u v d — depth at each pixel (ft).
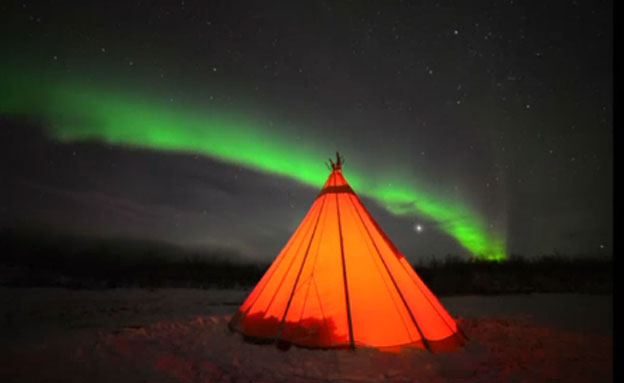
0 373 12.94
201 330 19.25
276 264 18.31
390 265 16.98
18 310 26.81
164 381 12.16
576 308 29.89
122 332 19.12
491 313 27.45
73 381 12.23
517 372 13.32
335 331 15.03
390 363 13.61
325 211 18.21
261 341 15.80
